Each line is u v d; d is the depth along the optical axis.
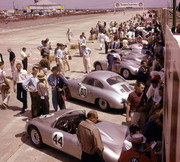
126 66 11.84
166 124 1.85
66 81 7.52
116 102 7.72
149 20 34.19
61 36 34.38
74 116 5.81
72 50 22.42
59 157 5.65
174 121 1.22
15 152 5.99
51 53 20.98
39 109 7.29
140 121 5.95
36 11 184.50
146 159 3.30
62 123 5.68
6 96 8.90
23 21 86.94
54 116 6.16
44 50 14.34
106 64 12.78
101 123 5.58
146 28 27.03
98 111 8.30
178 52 1.14
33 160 5.58
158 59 9.35
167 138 1.64
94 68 14.72
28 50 22.88
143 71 8.46
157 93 6.03
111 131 5.18
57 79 7.48
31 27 55.25
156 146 3.96
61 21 77.12
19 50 22.95
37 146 6.10
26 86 7.10
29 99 9.99
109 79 8.23
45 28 50.69
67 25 57.50
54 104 7.68
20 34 39.19
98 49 22.53
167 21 6.28
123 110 8.34
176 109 1.16
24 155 5.83
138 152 3.36
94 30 29.50
